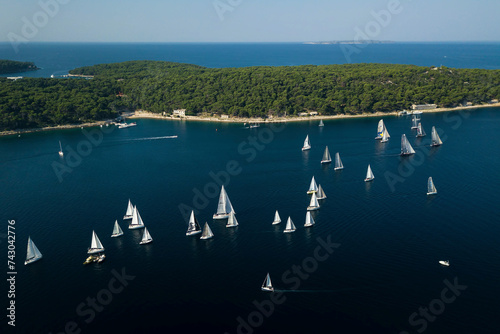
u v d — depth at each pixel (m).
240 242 128.50
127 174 195.88
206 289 105.69
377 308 95.81
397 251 119.44
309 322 92.25
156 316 96.62
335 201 156.62
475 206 148.00
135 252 124.81
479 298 97.94
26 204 161.25
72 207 157.62
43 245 129.50
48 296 105.06
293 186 174.25
